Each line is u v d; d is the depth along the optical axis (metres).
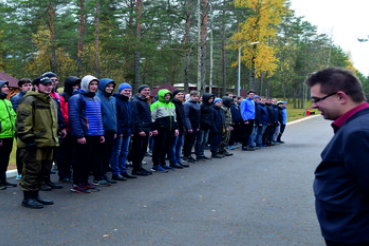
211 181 6.94
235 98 13.48
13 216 4.60
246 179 7.15
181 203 5.31
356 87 1.78
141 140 7.46
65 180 6.74
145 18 25.16
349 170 1.66
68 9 29.98
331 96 1.82
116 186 6.47
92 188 6.09
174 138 8.35
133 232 4.05
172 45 27.42
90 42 29.80
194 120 9.18
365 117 1.68
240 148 12.62
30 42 31.28
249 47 34.16
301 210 4.99
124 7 27.70
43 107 5.03
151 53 26.61
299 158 10.14
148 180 7.03
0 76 21.03
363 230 1.65
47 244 3.68
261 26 33.38
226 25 31.12
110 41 27.91
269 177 7.37
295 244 3.72
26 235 3.93
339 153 1.72
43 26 31.81
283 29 48.06
